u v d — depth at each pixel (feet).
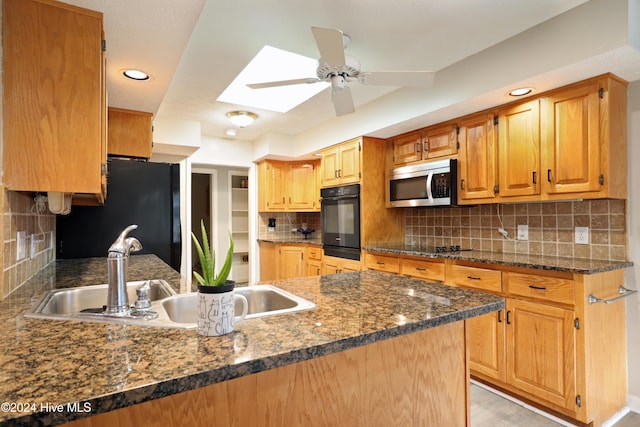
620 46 5.52
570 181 6.96
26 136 4.24
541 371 6.66
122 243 3.88
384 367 3.76
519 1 5.81
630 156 6.89
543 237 8.36
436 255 8.75
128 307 3.82
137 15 4.75
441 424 4.23
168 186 9.80
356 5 5.88
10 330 2.93
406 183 10.97
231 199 20.21
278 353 2.46
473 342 7.92
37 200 5.73
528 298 6.92
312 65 8.79
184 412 2.68
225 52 7.43
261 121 12.96
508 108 8.11
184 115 11.84
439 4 5.86
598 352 6.31
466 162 9.13
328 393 3.36
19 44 4.22
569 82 6.86
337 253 12.73
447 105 8.36
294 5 5.86
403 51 7.52
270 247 15.97
